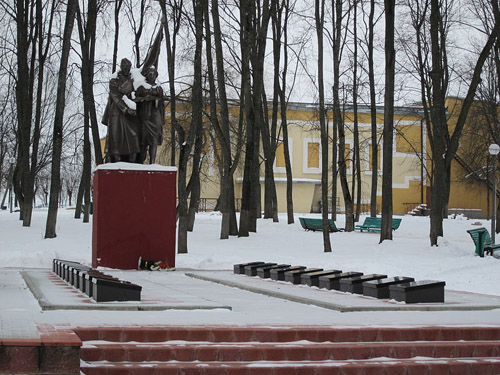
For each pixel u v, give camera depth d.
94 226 20.22
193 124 25.23
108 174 19.45
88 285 11.77
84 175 34.31
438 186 26.34
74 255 22.06
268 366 7.86
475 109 48.44
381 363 8.30
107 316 9.45
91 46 33.03
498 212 35.69
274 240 29.53
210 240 29.27
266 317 9.97
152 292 13.33
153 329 8.38
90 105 30.73
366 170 62.44
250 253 24.92
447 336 9.30
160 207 19.83
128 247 19.55
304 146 62.88
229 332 8.57
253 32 31.27
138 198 19.67
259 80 31.20
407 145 62.12
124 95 19.62
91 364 7.58
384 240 28.19
